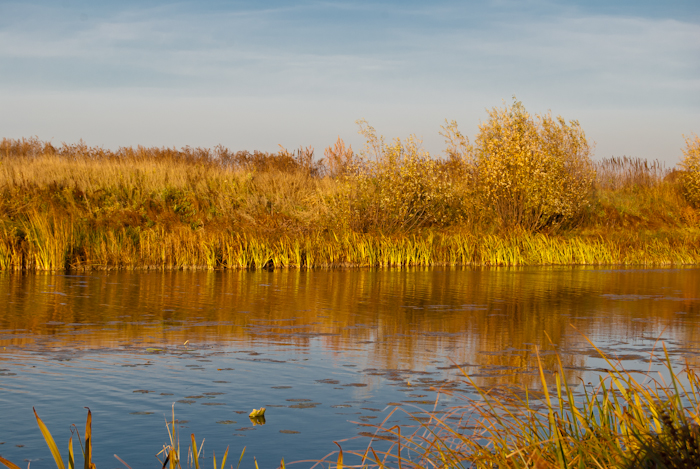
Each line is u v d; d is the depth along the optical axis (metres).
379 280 18.67
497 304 13.59
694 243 29.25
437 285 17.44
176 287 15.91
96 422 5.62
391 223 26.83
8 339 8.98
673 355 8.59
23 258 19.69
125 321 10.69
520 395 6.57
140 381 6.92
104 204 24.61
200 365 7.69
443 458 4.59
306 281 18.06
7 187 24.28
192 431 5.48
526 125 29.44
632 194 36.91
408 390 6.75
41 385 6.68
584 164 31.75
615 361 8.17
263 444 5.21
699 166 35.38
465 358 8.29
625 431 4.41
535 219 29.11
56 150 32.34
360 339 9.48
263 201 27.47
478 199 29.34
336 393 6.62
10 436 5.24
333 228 25.64
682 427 4.00
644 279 20.05
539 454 4.09
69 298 13.43
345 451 5.09
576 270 23.61
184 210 25.58
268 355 8.30
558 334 10.08
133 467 4.68
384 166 27.16
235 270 21.52
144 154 32.78
